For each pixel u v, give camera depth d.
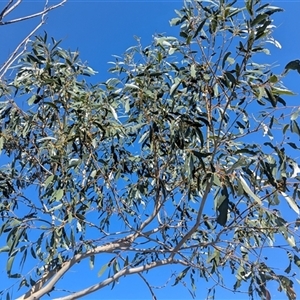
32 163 3.97
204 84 3.20
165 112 3.43
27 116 3.80
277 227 3.33
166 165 3.78
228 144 3.34
